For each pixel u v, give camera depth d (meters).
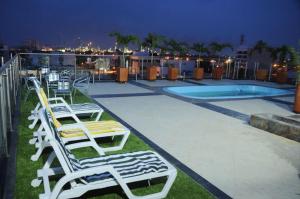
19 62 9.69
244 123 5.96
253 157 4.11
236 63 14.85
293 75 13.16
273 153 4.30
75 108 5.14
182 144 4.52
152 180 3.24
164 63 13.38
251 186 3.25
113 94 8.80
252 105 8.07
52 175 3.20
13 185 2.95
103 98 8.09
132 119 5.90
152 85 11.13
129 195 2.66
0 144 3.49
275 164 3.89
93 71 11.16
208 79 13.98
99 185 2.61
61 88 6.88
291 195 3.09
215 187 3.17
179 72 13.84
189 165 3.73
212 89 11.74
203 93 11.51
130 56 12.40
